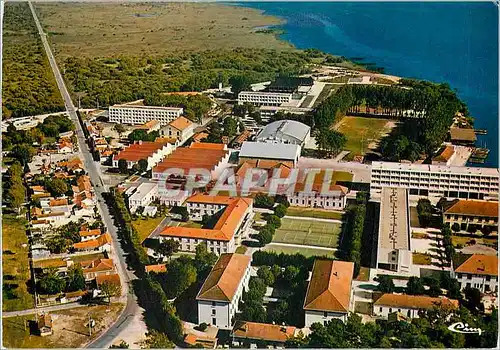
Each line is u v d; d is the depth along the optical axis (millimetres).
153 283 161375
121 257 180375
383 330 146000
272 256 172125
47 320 150250
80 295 162375
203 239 179625
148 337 147250
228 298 147250
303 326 148750
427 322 148500
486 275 161125
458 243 184875
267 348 141875
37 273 172875
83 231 189750
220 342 145875
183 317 153625
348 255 175500
